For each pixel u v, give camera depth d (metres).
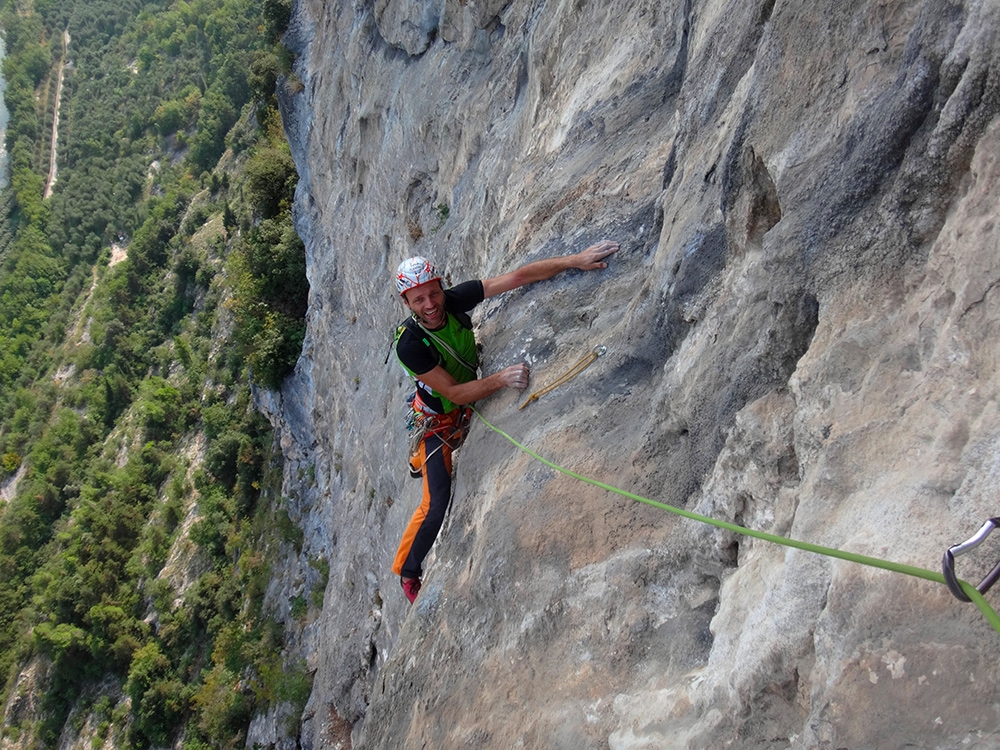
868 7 2.39
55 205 82.75
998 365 1.82
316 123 16.80
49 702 33.78
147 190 77.06
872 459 2.05
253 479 28.00
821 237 2.51
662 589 3.00
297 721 16.02
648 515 3.26
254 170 22.22
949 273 2.04
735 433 2.76
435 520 4.79
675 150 4.01
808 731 1.86
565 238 4.87
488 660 3.56
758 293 2.80
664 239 3.70
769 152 2.73
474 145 8.38
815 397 2.34
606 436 3.75
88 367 56.44
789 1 2.69
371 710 4.84
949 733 1.60
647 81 4.94
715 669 2.41
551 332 4.57
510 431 4.35
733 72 3.43
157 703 26.75
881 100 2.32
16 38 103.62
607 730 2.77
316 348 16.84
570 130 5.53
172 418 41.12
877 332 2.26
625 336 3.92
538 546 3.56
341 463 14.29
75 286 75.19
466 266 7.58
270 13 22.47
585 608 3.21
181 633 27.89
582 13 6.05
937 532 1.76
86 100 93.94
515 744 3.07
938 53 2.13
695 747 2.31
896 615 1.77
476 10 8.64
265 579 21.05
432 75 10.05
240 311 22.38
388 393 10.45
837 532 2.03
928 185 2.17
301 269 20.70
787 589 2.12
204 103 66.44
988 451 1.75
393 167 11.42
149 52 90.12
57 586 35.97
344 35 14.30
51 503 49.09
